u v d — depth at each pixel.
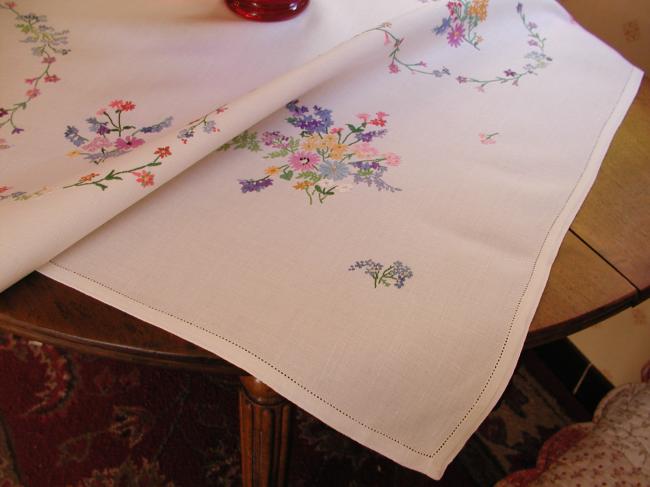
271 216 0.63
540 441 1.28
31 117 0.71
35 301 0.55
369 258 0.60
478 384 0.54
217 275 0.58
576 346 1.35
